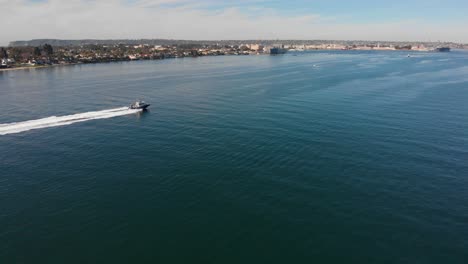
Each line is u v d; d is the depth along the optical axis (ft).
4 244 118.21
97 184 160.15
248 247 115.96
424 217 132.98
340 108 300.20
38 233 124.06
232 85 453.99
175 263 108.99
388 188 154.40
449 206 140.67
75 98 370.53
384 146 203.82
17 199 147.43
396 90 391.86
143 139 224.74
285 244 117.50
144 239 120.26
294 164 178.91
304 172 169.78
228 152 196.34
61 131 246.88
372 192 150.82
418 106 306.55
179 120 271.08
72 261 110.32
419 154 191.62
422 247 116.37
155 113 297.12
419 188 154.51
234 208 138.72
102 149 206.90
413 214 134.92
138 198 147.02
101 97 376.48
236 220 130.72
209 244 117.50
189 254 112.78
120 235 122.62
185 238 120.67
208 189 153.69
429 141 212.02
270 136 223.10
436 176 165.68
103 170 175.52
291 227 126.52
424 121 256.11
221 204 141.69
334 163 179.93
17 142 222.48
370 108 299.17
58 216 134.51
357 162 181.06
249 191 151.84
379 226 127.24
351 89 402.72
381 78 503.20
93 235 122.72
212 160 185.37
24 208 140.36
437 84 436.35
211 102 340.18
